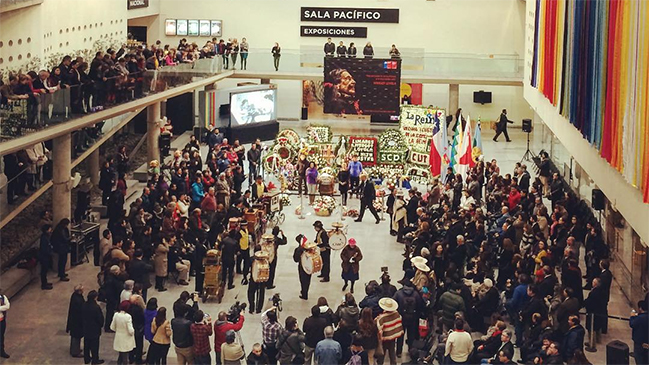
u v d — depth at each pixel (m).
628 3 18.69
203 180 27.83
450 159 30.20
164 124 34.31
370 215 29.69
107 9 35.22
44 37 27.42
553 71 28.34
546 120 30.72
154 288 22.59
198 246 21.77
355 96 38.41
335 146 32.38
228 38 46.06
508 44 45.25
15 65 25.70
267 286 22.61
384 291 18.73
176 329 17.06
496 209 26.08
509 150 40.06
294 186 31.38
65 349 19.06
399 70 38.03
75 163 25.34
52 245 22.80
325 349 16.00
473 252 22.22
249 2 45.72
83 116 23.53
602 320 19.67
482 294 19.48
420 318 18.72
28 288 22.53
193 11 45.88
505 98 45.47
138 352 18.14
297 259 21.95
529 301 18.73
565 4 26.06
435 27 45.38
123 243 21.23
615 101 19.77
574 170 30.36
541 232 22.28
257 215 25.31
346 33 45.69
